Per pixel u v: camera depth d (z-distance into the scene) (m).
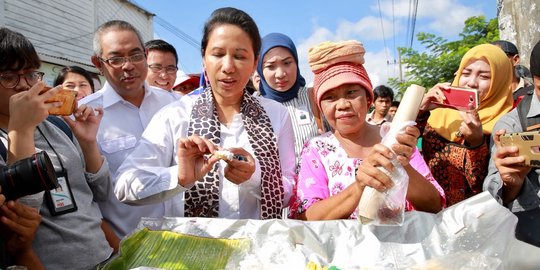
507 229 1.45
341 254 1.49
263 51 3.23
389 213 1.45
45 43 9.40
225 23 1.78
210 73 1.83
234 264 1.40
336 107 1.88
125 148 2.49
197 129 1.88
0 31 1.61
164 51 3.77
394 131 1.49
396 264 1.43
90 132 1.89
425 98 2.20
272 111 2.09
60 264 1.64
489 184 1.79
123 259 1.46
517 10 3.47
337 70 1.87
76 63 10.15
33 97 1.45
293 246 1.46
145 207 2.14
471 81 2.51
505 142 1.54
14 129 1.43
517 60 3.19
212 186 1.81
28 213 1.41
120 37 2.49
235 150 1.66
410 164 1.80
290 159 2.06
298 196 1.86
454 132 2.33
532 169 1.82
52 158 1.71
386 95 5.95
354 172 1.85
